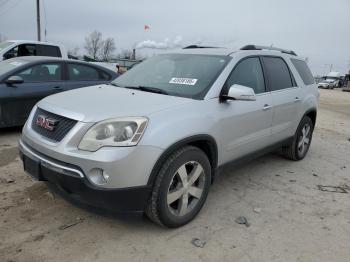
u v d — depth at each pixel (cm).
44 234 324
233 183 473
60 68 714
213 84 378
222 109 375
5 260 286
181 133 320
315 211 407
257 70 455
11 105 638
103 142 291
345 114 1466
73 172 295
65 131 308
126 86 426
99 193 289
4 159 513
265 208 405
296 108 528
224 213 385
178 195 334
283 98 489
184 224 352
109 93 377
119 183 290
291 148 570
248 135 427
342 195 461
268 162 576
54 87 692
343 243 343
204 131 345
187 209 350
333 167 579
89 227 339
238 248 322
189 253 310
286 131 519
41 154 320
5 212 357
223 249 319
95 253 302
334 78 5953
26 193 400
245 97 363
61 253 299
